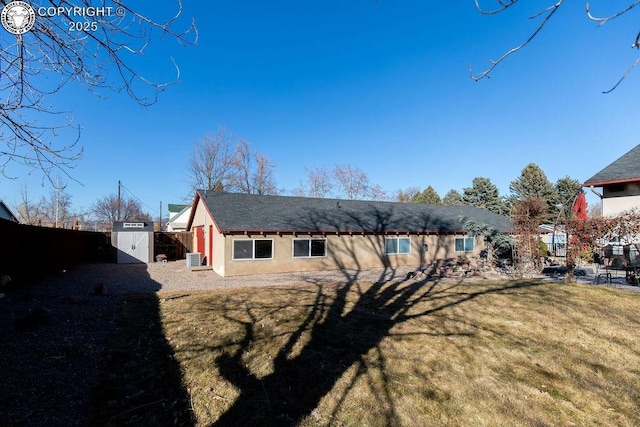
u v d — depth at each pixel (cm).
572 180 3406
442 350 554
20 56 303
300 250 1644
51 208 4244
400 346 570
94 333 615
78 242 1866
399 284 1191
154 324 690
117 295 990
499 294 966
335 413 374
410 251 1964
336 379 452
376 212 2108
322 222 1762
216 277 1433
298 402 396
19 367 450
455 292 1013
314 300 925
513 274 1380
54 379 427
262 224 1581
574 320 716
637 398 415
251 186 4109
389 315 761
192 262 1745
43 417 346
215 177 3916
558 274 1365
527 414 378
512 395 417
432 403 396
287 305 864
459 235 2145
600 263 1512
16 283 1030
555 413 381
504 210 3822
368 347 565
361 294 1007
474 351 551
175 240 2259
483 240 2041
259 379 450
